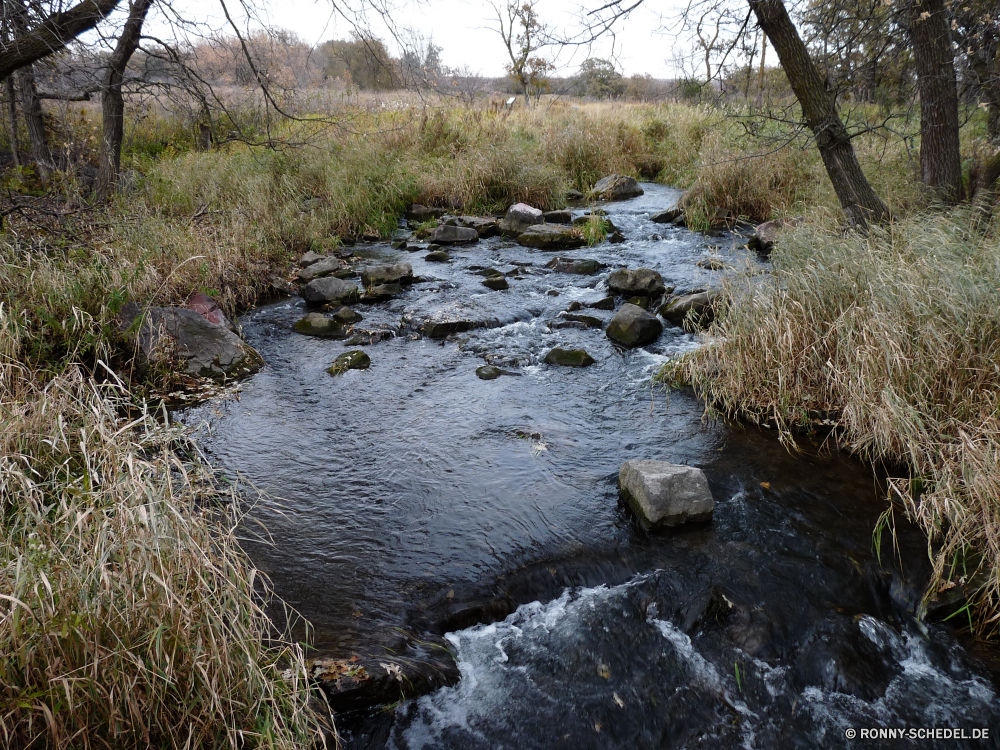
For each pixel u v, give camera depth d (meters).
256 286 8.12
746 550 3.61
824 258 5.50
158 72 9.70
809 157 11.23
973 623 3.14
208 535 2.51
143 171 12.63
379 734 2.58
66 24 7.07
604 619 3.20
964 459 3.53
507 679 2.88
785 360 5.02
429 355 6.44
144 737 2.12
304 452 4.70
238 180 11.05
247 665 2.25
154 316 5.84
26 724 2.02
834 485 4.16
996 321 4.29
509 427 5.03
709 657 2.98
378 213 11.70
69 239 6.73
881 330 4.45
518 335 6.85
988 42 7.55
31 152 11.05
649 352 6.33
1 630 2.06
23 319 5.15
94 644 2.09
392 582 3.41
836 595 3.31
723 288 5.75
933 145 7.52
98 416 3.03
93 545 2.36
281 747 2.18
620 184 13.97
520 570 3.51
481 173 12.86
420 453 4.68
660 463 4.13
